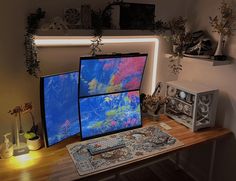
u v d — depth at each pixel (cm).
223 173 203
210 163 205
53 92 150
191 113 191
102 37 174
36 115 171
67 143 166
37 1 152
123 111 185
